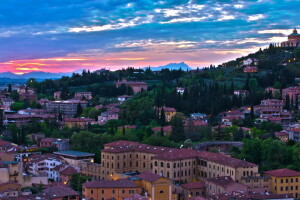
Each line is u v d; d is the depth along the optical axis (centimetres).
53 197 18838
